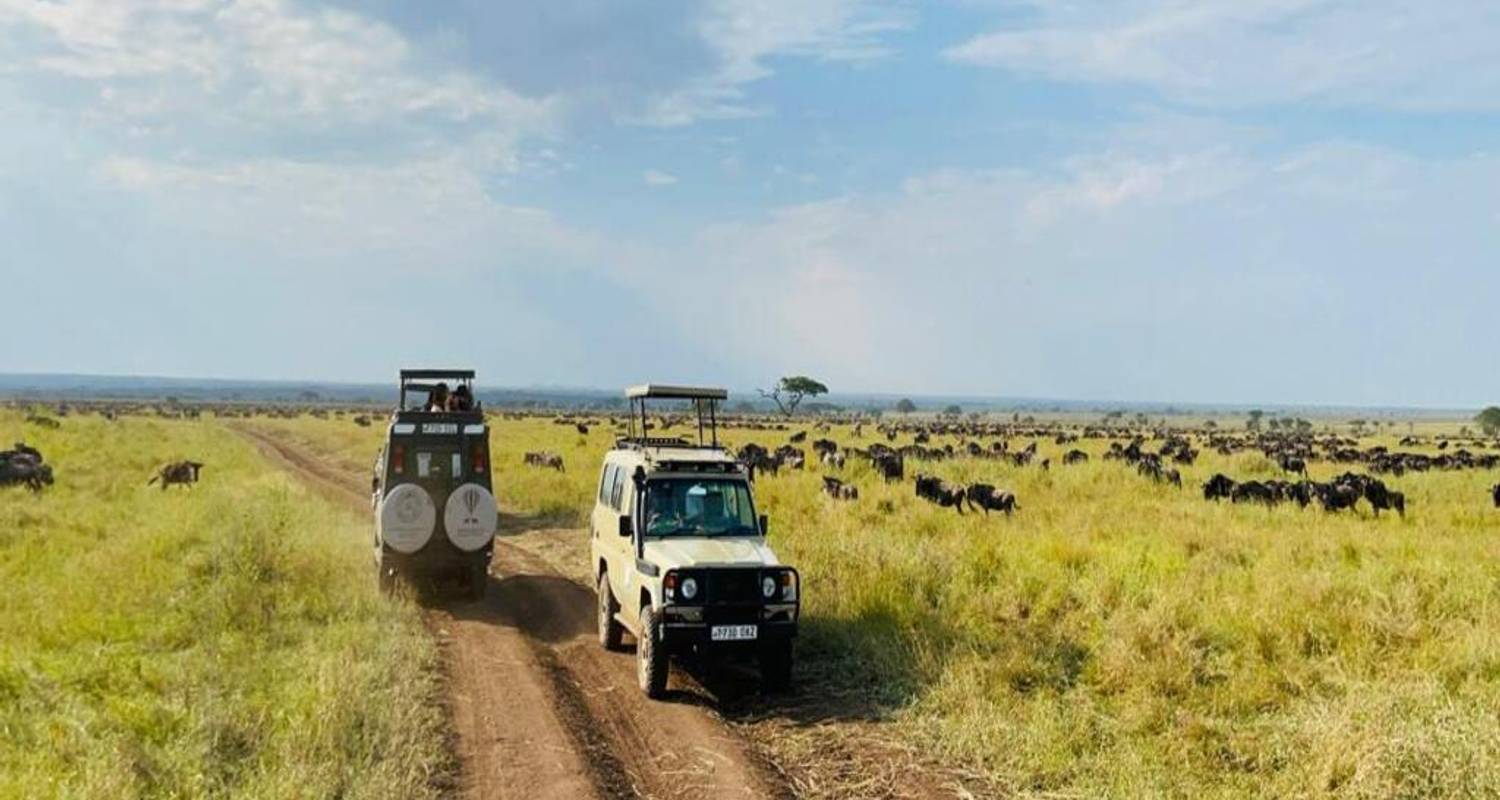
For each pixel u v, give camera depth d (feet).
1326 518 66.28
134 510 67.26
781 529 56.70
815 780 24.14
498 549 58.95
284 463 122.31
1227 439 207.72
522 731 26.55
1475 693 26.84
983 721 26.68
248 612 36.73
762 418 363.97
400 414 46.21
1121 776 23.16
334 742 23.80
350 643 33.45
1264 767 23.53
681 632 29.71
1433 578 39.86
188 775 21.63
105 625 34.88
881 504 72.33
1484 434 338.13
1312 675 29.66
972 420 448.24
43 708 26.45
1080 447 167.12
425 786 22.57
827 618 37.09
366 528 62.69
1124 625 33.35
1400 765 21.94
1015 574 42.34
